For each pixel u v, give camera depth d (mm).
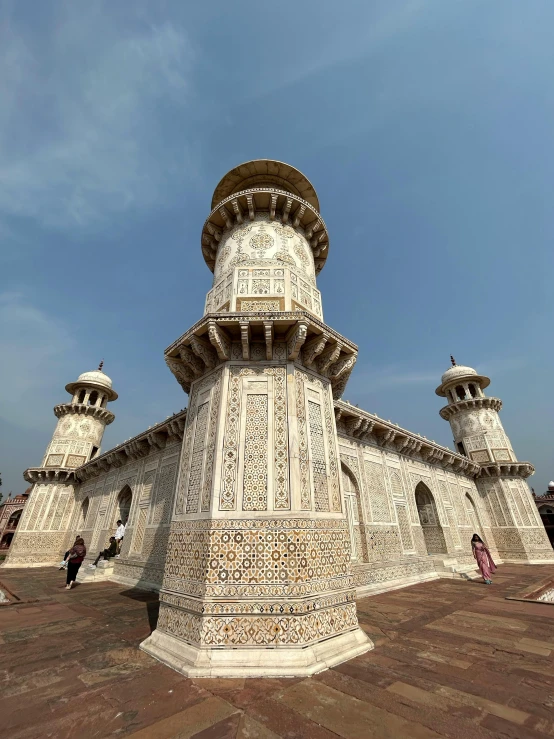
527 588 10953
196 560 5500
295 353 6738
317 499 6082
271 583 5117
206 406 6930
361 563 10859
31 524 20688
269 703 3760
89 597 10180
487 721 3420
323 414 7098
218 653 4641
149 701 3818
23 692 4051
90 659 5090
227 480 5781
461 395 24891
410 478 15172
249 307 7473
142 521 13742
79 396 24969
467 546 17734
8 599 11172
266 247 8578
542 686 4156
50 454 22562
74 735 3213
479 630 6465
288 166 9836
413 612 7914
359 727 3316
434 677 4410
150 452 15031
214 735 3178
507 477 21359
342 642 5250
